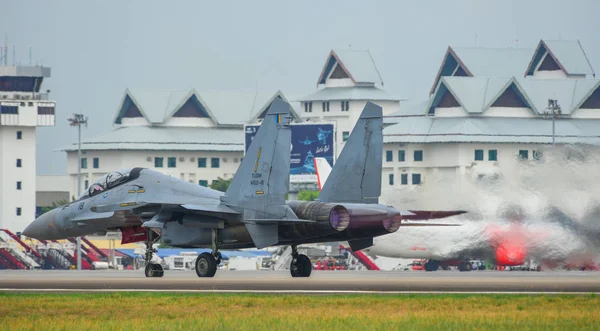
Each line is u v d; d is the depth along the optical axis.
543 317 104.56
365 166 174.75
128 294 131.25
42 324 101.75
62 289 143.12
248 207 164.62
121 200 182.25
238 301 120.88
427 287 141.25
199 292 134.88
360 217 169.88
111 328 98.81
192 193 176.00
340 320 102.44
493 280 160.00
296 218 161.25
